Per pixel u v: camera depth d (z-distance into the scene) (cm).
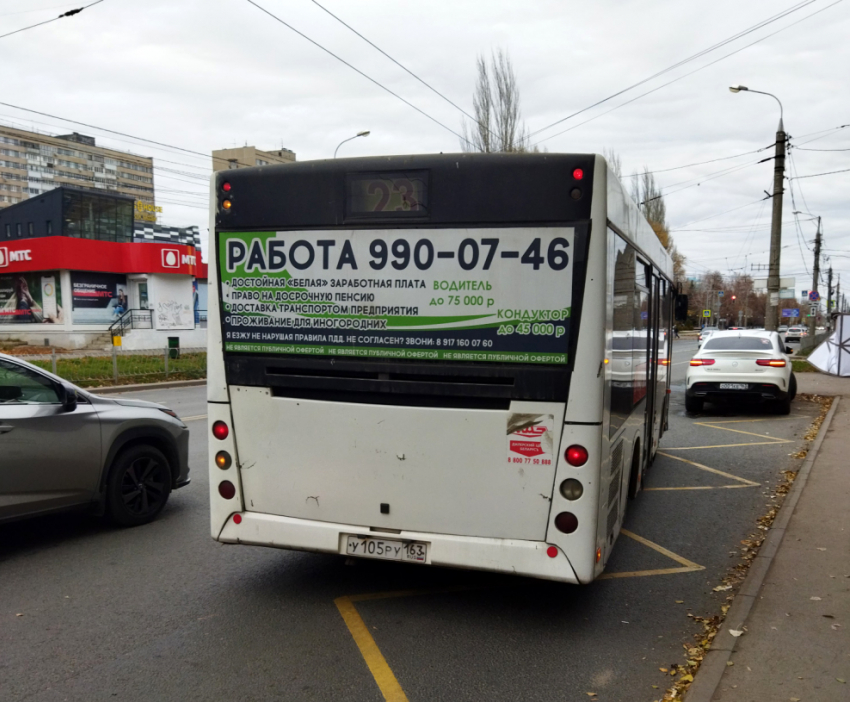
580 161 392
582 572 397
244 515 462
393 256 418
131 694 349
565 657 398
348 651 400
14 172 12175
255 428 456
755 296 12144
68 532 620
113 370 2047
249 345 454
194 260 3319
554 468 399
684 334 8675
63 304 3047
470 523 415
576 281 392
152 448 648
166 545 586
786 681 355
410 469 423
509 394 402
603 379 394
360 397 432
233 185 451
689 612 468
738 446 1100
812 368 2558
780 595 471
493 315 404
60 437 559
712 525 683
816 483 802
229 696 349
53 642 406
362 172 423
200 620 439
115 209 3597
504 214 400
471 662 390
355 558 453
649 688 364
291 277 440
